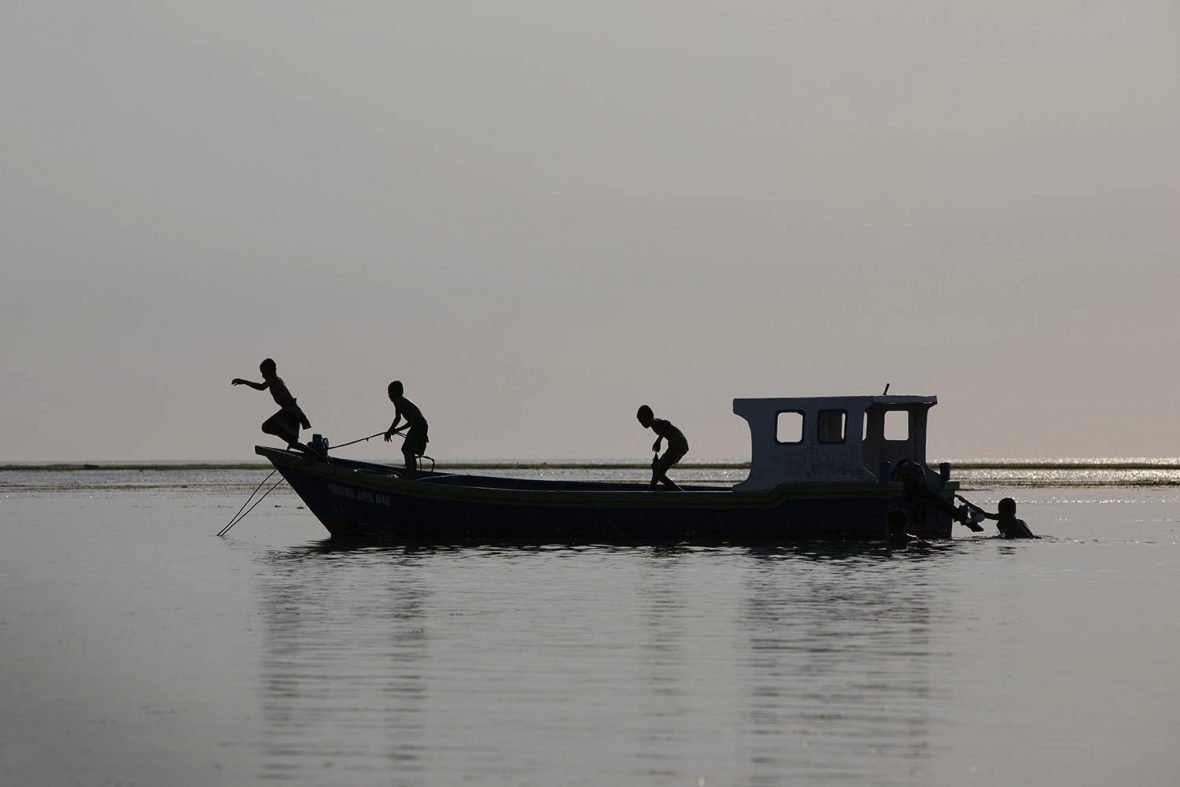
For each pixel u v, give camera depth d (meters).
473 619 71.31
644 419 127.19
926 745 44.00
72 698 50.81
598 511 123.38
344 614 73.44
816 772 40.94
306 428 129.88
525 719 47.31
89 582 91.31
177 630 67.44
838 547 119.62
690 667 56.72
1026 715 48.00
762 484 123.31
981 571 98.69
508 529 125.00
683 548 118.62
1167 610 75.56
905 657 59.28
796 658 58.94
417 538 127.50
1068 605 77.81
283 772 40.97
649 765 41.62
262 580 92.19
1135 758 42.62
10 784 39.91
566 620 70.88
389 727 46.22
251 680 54.00
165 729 46.03
